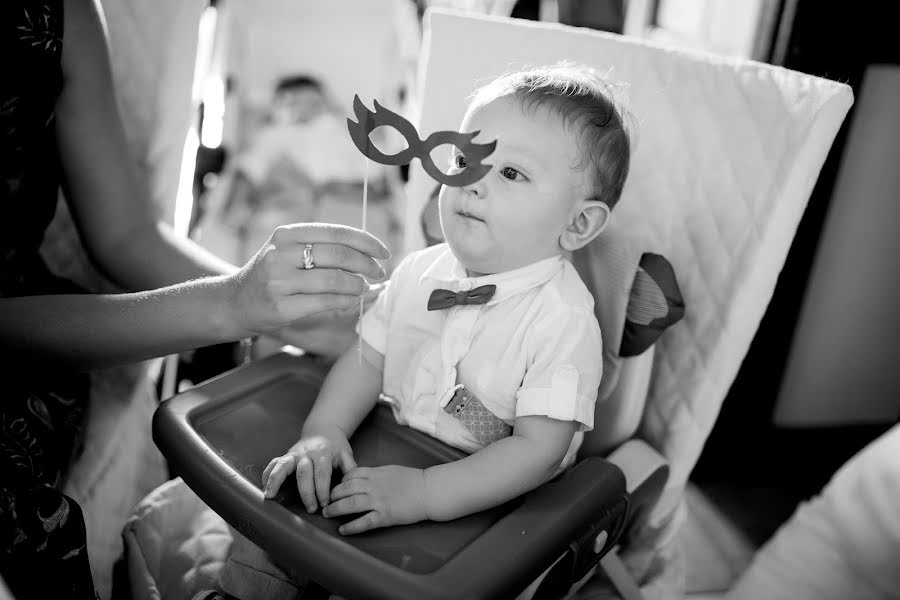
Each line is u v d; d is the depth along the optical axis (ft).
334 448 2.81
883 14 4.99
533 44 3.66
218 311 2.80
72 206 3.60
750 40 5.29
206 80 6.85
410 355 3.19
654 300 3.15
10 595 1.88
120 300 2.90
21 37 2.98
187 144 4.31
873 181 5.58
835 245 5.74
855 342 6.10
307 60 7.04
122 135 3.66
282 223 6.88
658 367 3.65
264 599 2.91
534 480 2.73
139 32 3.88
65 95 3.39
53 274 3.61
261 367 3.31
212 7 6.60
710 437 6.06
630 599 3.28
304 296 2.65
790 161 3.18
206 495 2.65
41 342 2.79
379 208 7.11
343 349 3.46
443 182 2.60
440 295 2.99
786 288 5.57
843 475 4.17
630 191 3.51
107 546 3.67
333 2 6.81
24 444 2.88
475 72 3.70
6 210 3.15
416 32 6.84
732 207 3.32
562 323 2.91
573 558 2.68
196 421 2.97
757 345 5.79
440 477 2.65
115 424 3.78
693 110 3.42
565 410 2.77
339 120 7.22
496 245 2.90
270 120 7.18
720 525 5.64
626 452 3.42
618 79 3.56
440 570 2.33
